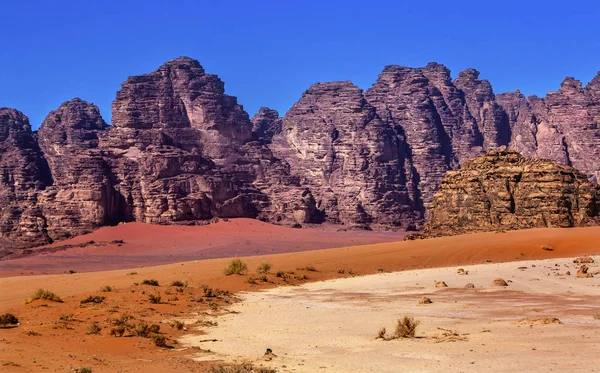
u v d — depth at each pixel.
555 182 139.25
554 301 50.06
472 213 142.75
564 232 108.81
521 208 139.88
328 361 31.22
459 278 70.69
